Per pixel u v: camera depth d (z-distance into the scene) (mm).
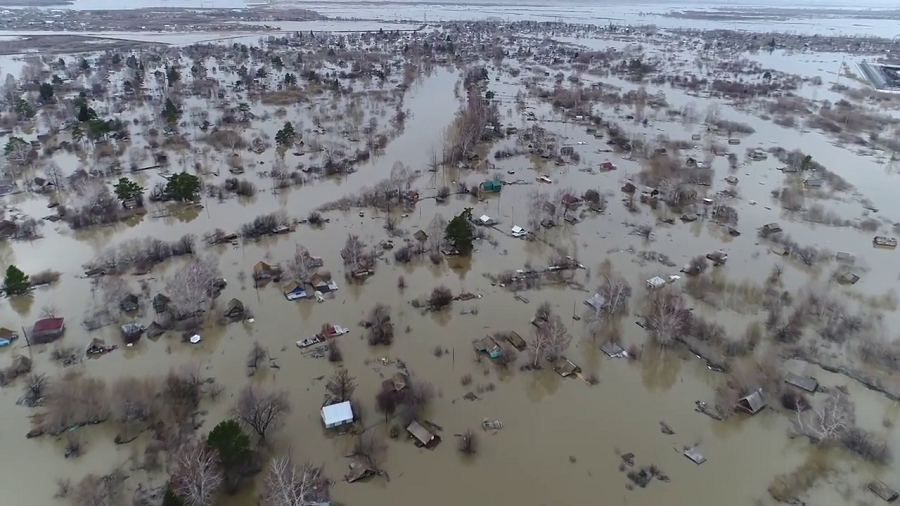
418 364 62344
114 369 60594
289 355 63312
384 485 48000
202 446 47219
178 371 60250
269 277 77938
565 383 60406
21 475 48188
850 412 54469
